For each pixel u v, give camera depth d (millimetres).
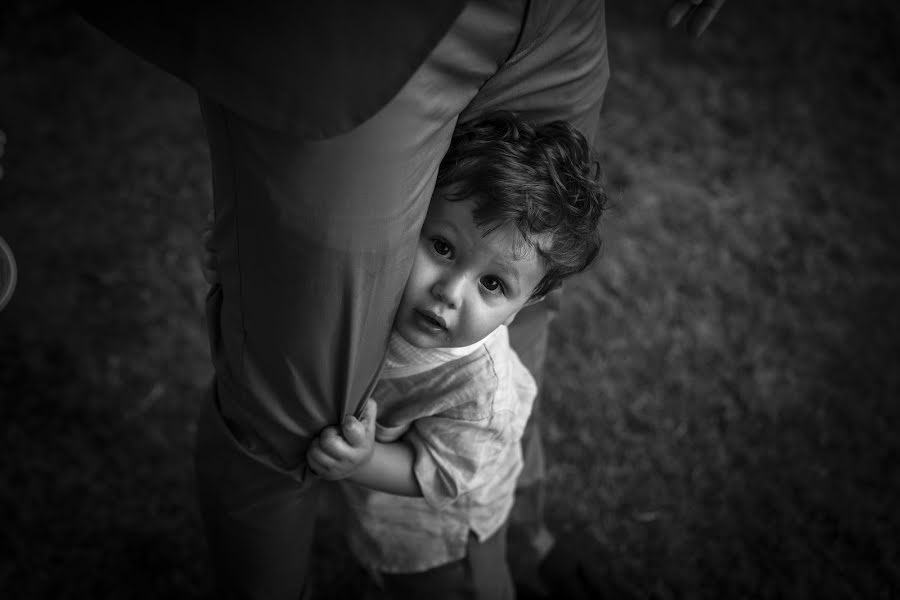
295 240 944
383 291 1021
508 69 1038
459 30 875
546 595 2090
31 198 2900
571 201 1106
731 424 2547
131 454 2336
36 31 3416
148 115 3250
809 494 2387
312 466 1222
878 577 2238
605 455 2451
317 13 790
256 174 917
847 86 3701
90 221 2871
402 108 869
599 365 2658
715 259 3000
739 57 3768
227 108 892
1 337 2506
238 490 1280
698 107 3537
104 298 2664
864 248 3098
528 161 1065
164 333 2604
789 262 3020
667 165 3303
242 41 810
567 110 1177
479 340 1138
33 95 3215
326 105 826
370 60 808
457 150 1068
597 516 2324
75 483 2252
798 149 3422
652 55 3719
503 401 1287
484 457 1296
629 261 2949
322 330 1029
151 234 2867
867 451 2510
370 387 1171
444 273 1089
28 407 2375
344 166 883
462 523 1463
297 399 1128
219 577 1464
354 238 939
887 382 2688
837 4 4051
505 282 1091
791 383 2662
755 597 2184
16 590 2043
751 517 2340
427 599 1572
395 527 1483
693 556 2256
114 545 2156
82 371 2475
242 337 1099
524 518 1975
